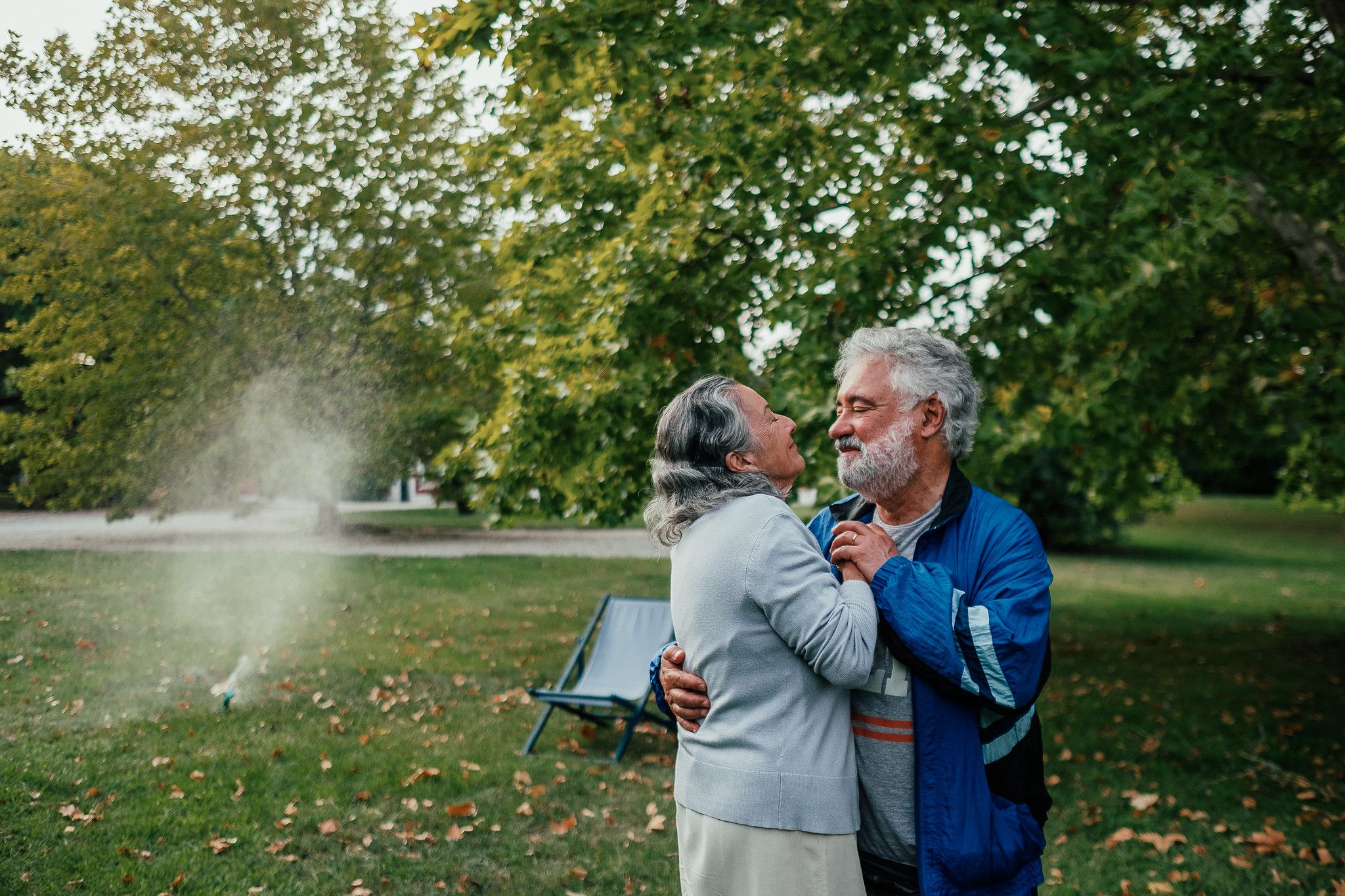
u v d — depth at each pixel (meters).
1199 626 10.84
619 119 5.94
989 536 1.79
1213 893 3.83
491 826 4.39
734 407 1.87
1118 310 5.08
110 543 16.36
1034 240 5.56
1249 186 5.89
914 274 5.38
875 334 1.92
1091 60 4.96
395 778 4.92
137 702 6.20
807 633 1.61
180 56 16.19
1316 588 14.21
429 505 32.34
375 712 6.29
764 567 1.67
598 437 6.25
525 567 14.41
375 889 3.71
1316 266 5.81
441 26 4.82
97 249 15.96
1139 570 16.52
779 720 1.67
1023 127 5.08
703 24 5.15
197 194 16.59
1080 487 8.19
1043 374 6.10
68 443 17.41
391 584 12.30
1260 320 6.62
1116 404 5.84
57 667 7.06
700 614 1.73
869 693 1.78
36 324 16.91
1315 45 6.12
